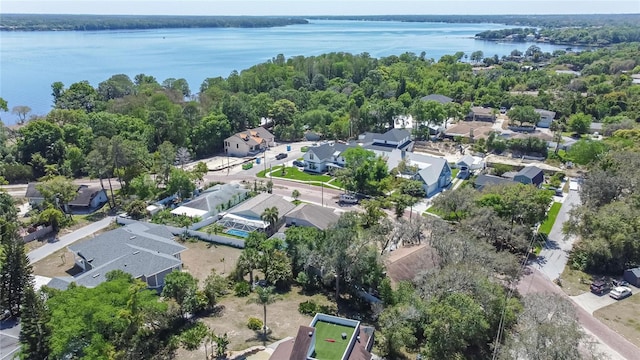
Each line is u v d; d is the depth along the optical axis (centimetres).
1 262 4994
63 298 4231
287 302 5362
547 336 3897
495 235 6334
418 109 12719
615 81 17925
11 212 7156
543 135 11919
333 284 5706
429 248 5941
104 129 11000
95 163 8088
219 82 17075
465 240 5556
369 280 5209
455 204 7125
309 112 13850
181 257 6444
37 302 4078
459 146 11962
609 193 7088
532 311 4466
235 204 8238
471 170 10144
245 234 7044
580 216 6519
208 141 11781
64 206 7900
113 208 8219
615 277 6059
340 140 12988
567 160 10550
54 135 10419
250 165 10588
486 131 12750
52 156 10288
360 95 15562
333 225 5728
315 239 5747
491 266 5303
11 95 19338
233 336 4644
